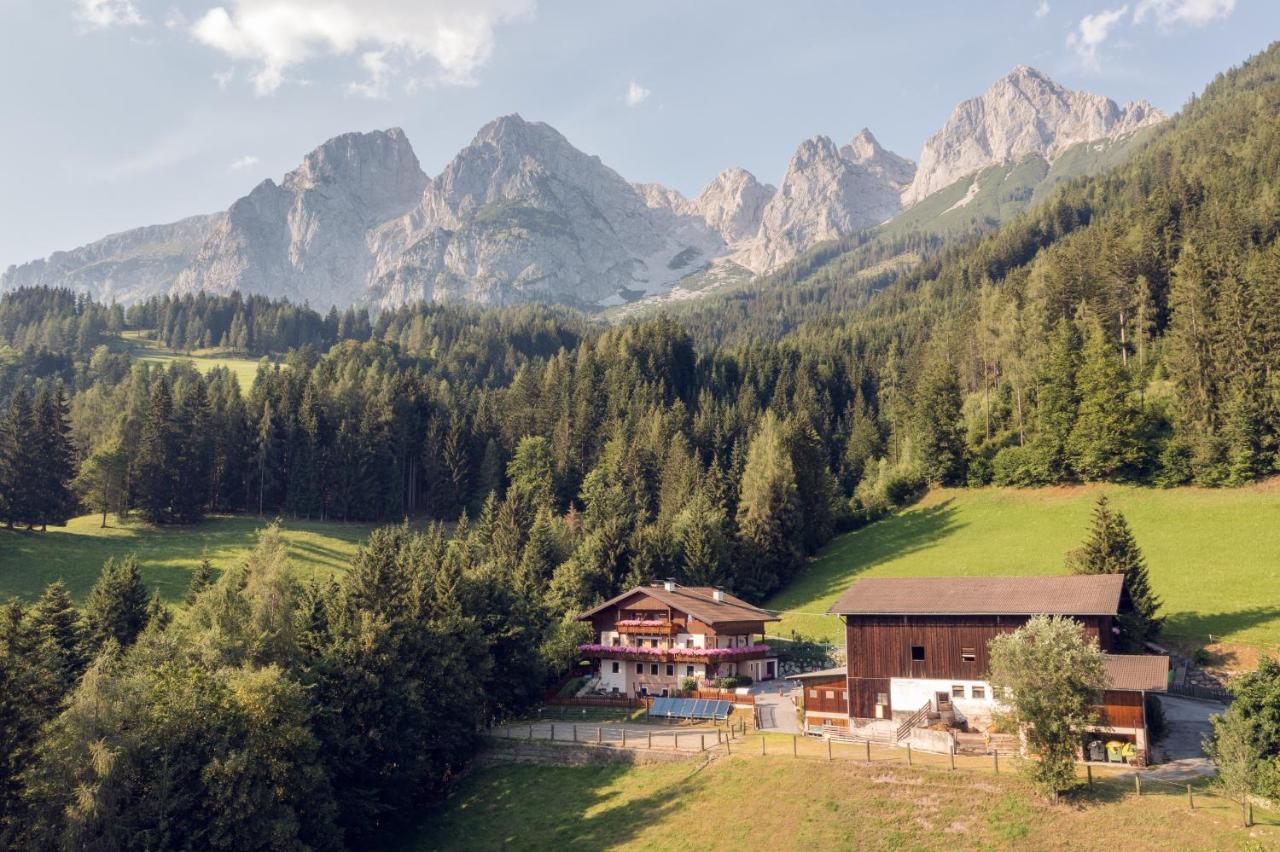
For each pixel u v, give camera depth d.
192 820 54.75
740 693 86.00
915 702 68.75
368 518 174.25
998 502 138.75
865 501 156.75
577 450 188.50
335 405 192.62
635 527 142.50
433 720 71.94
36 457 141.00
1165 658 62.06
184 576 124.38
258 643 66.56
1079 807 51.91
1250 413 120.88
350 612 75.31
